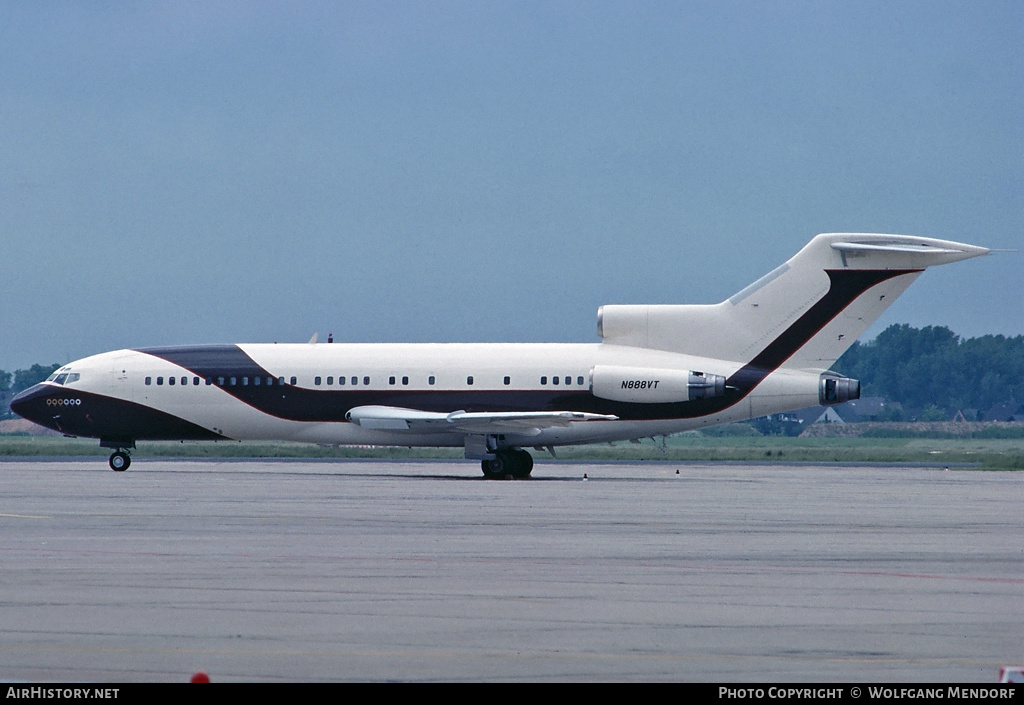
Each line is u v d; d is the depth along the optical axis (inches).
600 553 2564.0
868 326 5753.0
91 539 2763.3
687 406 5812.0
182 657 1562.5
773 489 4938.5
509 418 5570.9
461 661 1552.7
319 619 1798.7
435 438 5925.2
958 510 3794.3
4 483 4982.8
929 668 1535.4
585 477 5787.4
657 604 1940.2
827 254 5743.1
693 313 5880.9
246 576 2190.0
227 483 5044.3
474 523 3193.9
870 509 3821.4
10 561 2375.7
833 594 2050.9
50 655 1568.7
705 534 2977.4
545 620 1804.9
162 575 2196.1
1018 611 1905.8
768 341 5812.0
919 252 5585.6
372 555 2491.4
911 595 2047.2
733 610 1895.9
